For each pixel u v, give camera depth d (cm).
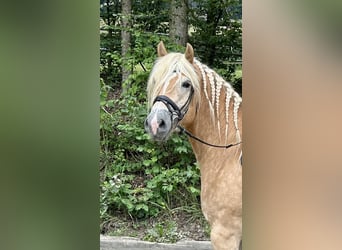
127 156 391
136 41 398
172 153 378
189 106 233
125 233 348
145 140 379
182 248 329
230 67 371
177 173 365
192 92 232
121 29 408
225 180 237
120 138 389
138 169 385
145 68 388
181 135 360
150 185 366
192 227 346
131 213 361
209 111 241
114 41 422
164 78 230
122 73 410
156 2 417
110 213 366
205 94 240
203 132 242
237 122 238
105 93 393
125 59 394
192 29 397
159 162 380
